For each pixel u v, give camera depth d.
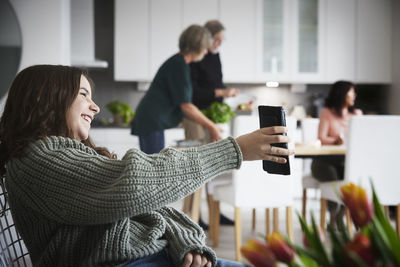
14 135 1.01
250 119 2.76
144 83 5.63
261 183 2.86
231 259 3.03
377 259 0.49
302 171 5.36
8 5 3.25
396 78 5.48
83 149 1.01
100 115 5.73
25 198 0.98
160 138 3.18
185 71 3.04
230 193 2.93
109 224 0.98
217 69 3.98
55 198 0.95
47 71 1.05
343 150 2.99
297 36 5.50
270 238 0.52
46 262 1.00
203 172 0.95
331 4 5.52
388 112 5.70
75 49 4.66
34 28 3.29
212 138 2.99
